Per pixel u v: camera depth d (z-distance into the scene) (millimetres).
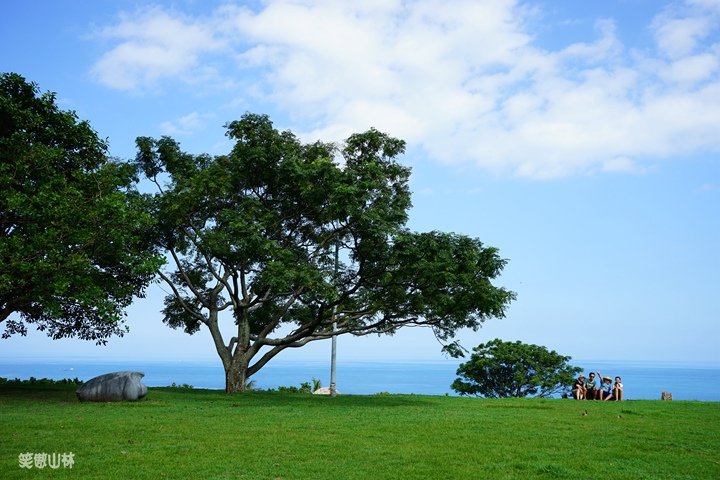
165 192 28562
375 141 29094
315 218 30625
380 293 28938
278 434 15102
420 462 12047
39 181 22953
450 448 13578
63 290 20891
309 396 30266
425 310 28562
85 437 14203
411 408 23125
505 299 25875
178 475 10734
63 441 13625
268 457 12289
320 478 10656
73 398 24672
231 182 28875
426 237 25891
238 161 28891
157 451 12688
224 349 31688
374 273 27672
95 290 22328
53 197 21656
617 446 14203
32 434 14492
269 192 30312
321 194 27672
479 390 54875
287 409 21594
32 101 24641
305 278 25312
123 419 17562
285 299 33938
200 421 17438
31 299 22859
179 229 29688
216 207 29531
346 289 30078
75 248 22969
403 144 29406
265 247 25953
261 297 31844
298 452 12828
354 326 31812
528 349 53906
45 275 21688
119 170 28219
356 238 26766
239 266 29312
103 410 20109
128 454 12320
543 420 19172
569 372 53844
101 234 23141
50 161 23453
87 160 25844
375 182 26203
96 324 28547
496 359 53406
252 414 19594
